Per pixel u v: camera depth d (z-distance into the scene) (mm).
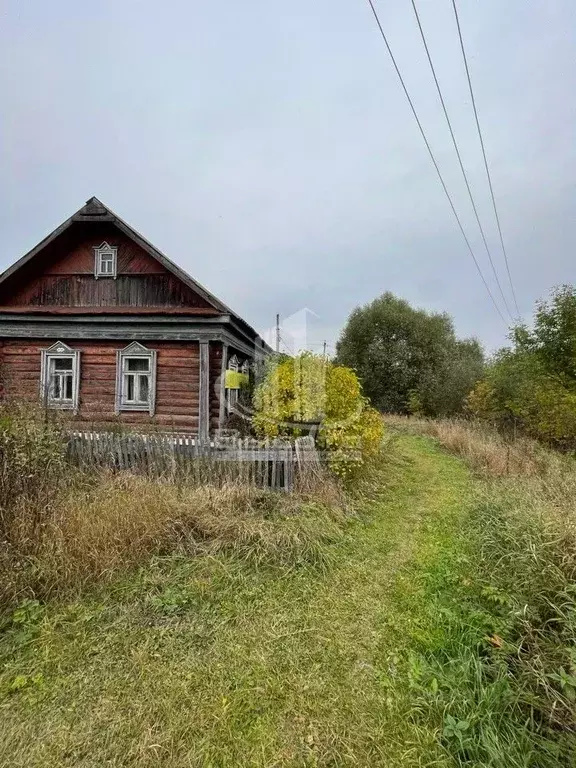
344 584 3594
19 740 2051
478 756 1923
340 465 6230
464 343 27906
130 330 9195
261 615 3115
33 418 5020
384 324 25359
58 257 9656
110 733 2086
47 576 3248
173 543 3955
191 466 5574
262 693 2355
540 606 2830
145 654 2656
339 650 2727
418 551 4316
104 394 9359
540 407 10555
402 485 7137
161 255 8875
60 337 9352
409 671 2479
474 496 6262
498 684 2242
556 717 2031
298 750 1994
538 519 3893
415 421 18391
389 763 1924
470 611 3012
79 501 4188
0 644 2717
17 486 4062
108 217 8945
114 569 3488
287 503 5004
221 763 1928
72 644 2736
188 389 9211
